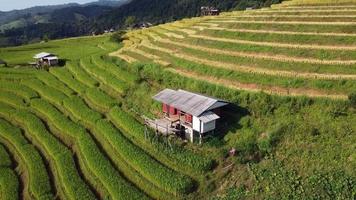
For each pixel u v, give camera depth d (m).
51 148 54.75
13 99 74.44
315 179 34.78
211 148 43.59
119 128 54.91
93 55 88.12
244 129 44.38
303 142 39.06
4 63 98.31
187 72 59.72
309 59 52.66
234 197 37.09
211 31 72.50
